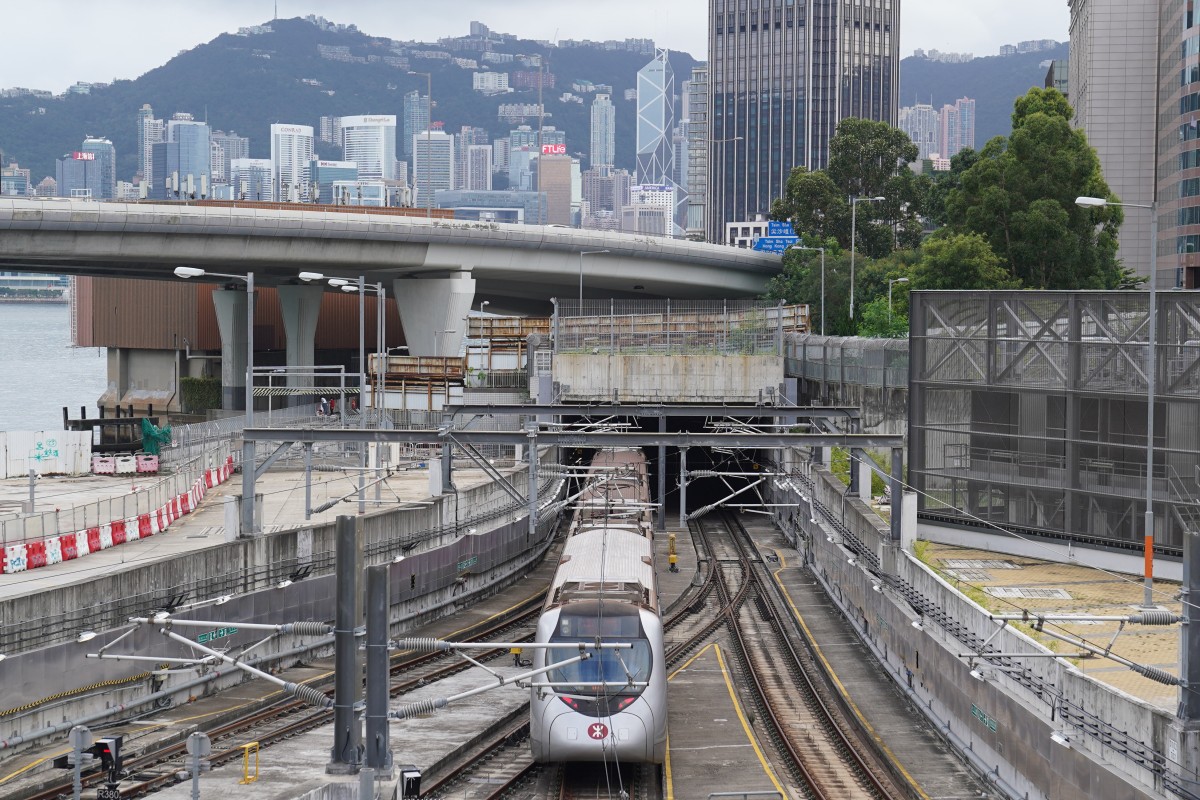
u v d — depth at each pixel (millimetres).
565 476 102188
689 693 73062
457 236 194750
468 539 98875
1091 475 87000
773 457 150625
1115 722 46344
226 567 73250
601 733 53438
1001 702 54344
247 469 78688
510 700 69625
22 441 128000
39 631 58969
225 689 70000
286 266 189000
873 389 128500
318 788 39469
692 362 148125
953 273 147750
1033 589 79062
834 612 95875
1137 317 85000
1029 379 90750
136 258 170250
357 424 146250
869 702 69938
